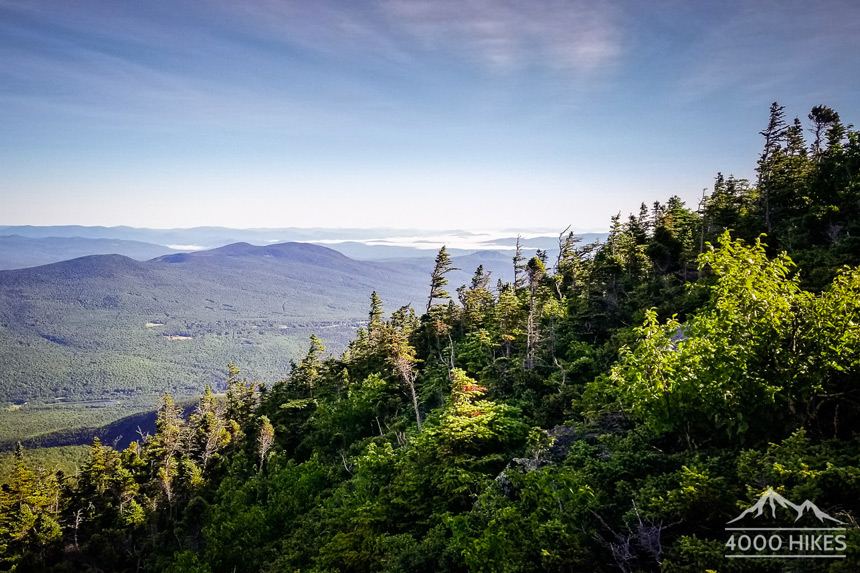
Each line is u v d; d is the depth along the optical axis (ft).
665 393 37.52
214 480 183.21
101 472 180.65
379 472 82.38
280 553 92.38
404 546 54.95
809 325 31.42
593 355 102.32
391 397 142.41
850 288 30.99
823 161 130.62
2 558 147.95
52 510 173.99
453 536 46.34
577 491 36.19
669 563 25.85
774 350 32.27
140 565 148.36
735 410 34.14
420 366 160.15
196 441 218.18
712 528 28.40
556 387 90.74
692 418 38.01
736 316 33.78
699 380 34.88
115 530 159.74
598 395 63.93
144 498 182.60
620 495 34.60
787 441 29.09
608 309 126.31
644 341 38.70
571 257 190.08
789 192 130.62
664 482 32.78
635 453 38.75
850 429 32.17
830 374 31.48
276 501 112.88
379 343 172.86
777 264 33.63
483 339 132.05
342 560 62.03
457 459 62.64
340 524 75.05
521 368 103.35
